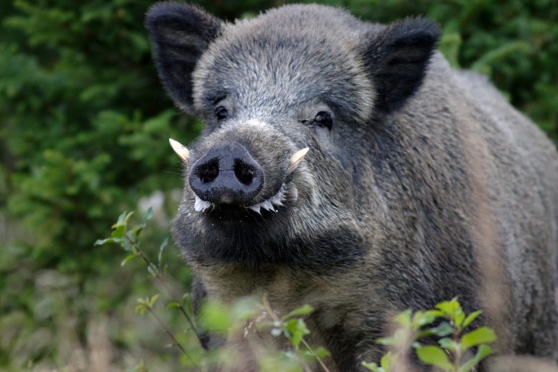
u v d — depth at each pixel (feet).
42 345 83.10
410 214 53.36
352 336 52.42
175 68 58.80
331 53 52.85
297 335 38.93
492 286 55.16
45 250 86.74
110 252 86.89
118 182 89.35
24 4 84.48
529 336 63.72
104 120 83.97
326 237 49.57
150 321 85.35
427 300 52.75
